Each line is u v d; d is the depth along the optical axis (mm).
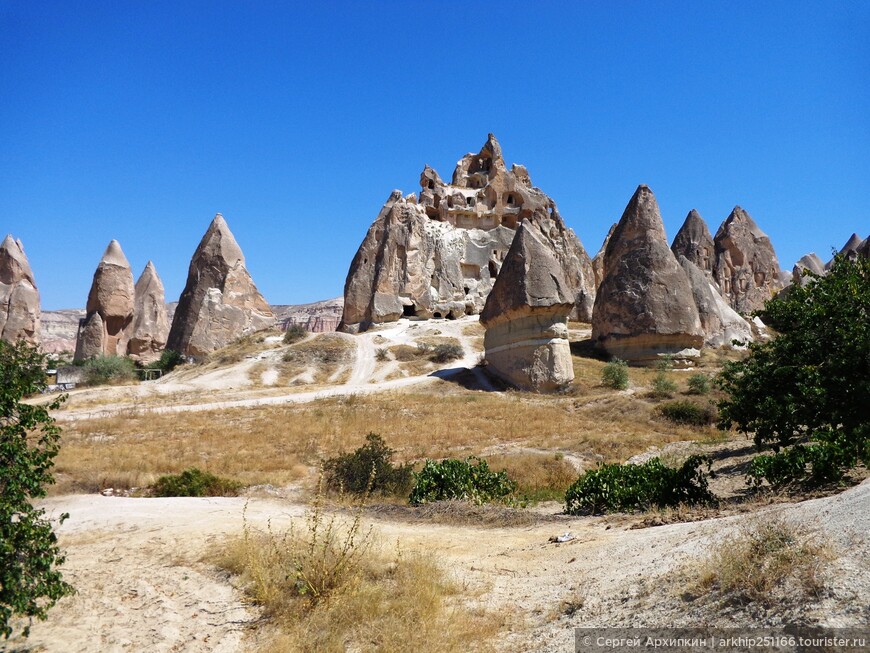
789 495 10500
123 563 9234
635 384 35844
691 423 26188
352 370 43219
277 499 14602
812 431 13258
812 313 12250
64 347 114062
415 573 7758
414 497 14141
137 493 15922
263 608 7574
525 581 7672
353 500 14688
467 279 64812
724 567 5637
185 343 57844
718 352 46000
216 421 27344
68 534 10836
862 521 5805
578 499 12922
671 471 12383
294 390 37188
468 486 14312
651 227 44250
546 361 35031
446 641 6047
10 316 59812
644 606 5879
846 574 4914
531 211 69062
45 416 6812
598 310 45250
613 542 8750
